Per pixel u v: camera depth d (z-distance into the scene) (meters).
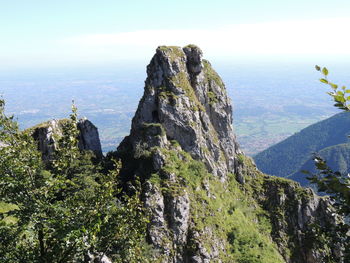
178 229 67.69
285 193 94.06
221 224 74.94
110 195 21.42
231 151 98.25
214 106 96.75
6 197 19.67
